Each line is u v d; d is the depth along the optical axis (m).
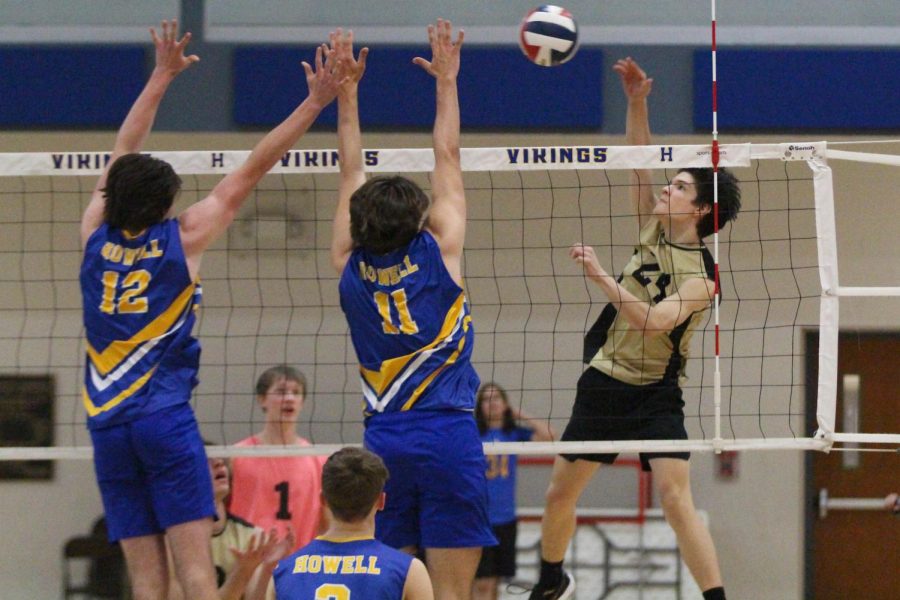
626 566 20.52
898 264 21.39
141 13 21.14
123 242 9.66
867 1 21.00
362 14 21.16
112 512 9.69
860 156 12.31
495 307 21.67
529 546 20.56
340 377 21.78
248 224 21.58
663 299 12.47
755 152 12.31
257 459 16.14
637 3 20.97
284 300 21.70
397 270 9.57
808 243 21.50
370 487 9.23
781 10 21.02
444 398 9.48
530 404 21.62
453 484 9.44
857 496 22.20
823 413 12.14
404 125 20.84
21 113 20.88
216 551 15.59
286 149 10.00
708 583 12.23
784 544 21.70
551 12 13.23
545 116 20.70
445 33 10.60
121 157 9.79
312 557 9.34
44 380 22.02
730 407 21.64
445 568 9.60
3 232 21.91
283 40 21.02
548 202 21.50
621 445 12.07
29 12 21.23
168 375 9.53
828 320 12.23
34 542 21.95
